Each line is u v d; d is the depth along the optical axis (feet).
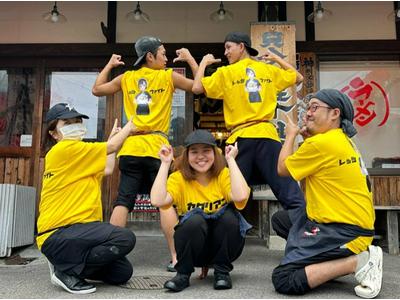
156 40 11.37
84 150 8.41
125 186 10.72
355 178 7.84
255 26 16.46
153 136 10.67
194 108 19.36
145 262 11.41
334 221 7.82
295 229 8.41
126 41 18.81
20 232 13.60
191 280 9.06
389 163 18.10
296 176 8.10
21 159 18.26
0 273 10.41
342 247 7.66
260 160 10.51
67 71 18.78
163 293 7.93
